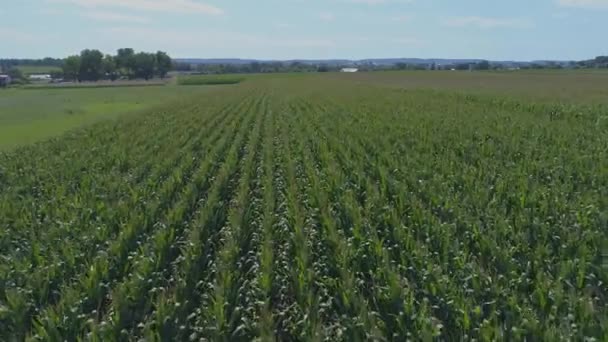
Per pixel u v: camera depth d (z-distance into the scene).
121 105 59.31
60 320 6.33
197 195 12.70
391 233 9.09
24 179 14.84
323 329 6.06
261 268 7.82
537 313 6.17
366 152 17.36
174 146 20.17
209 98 57.12
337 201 11.33
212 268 7.93
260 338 5.90
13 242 9.48
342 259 7.70
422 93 51.25
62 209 11.11
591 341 5.34
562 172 12.63
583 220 8.77
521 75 109.81
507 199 10.69
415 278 7.39
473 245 8.53
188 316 6.55
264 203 11.38
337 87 72.19
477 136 19.00
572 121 24.06
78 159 17.92
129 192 12.98
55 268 7.79
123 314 6.57
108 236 9.67
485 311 6.35
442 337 5.97
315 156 17.45
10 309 6.68
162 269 8.16
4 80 120.75
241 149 19.92
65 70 177.12
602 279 6.96
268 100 50.03
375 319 6.20
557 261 7.73
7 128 36.19
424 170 13.16
